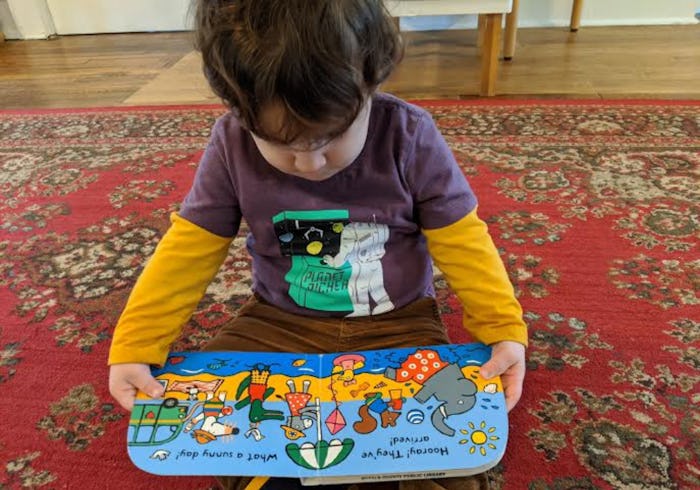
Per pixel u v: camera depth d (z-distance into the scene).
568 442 0.78
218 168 0.69
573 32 2.56
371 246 0.72
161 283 0.69
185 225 0.70
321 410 0.61
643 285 1.05
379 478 0.56
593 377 0.88
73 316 1.04
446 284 1.08
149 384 0.64
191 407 0.62
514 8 2.13
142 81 2.21
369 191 0.68
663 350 0.91
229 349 0.72
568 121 1.66
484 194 1.33
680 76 2.00
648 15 2.62
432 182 0.68
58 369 0.93
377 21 0.52
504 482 0.74
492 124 1.67
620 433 0.79
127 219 1.31
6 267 1.17
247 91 0.50
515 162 1.46
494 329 0.66
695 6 2.59
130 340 0.66
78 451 0.81
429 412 0.60
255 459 0.57
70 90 2.16
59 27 2.91
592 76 2.04
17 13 2.83
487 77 1.88
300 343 0.73
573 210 1.26
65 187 1.45
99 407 0.87
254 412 0.61
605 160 1.45
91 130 1.76
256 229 0.71
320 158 0.56
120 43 2.73
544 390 0.86
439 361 0.66
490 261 0.69
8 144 1.70
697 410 0.82
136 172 1.50
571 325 0.97
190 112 1.86
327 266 0.72
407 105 0.67
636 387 0.86
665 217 1.22
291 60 0.48
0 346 0.98
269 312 0.76
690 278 1.06
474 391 0.62
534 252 1.14
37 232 1.28
